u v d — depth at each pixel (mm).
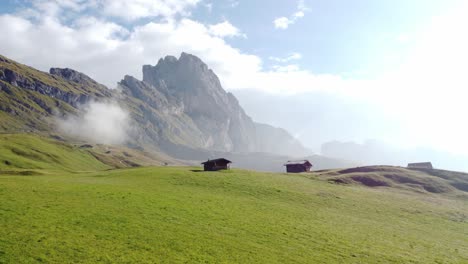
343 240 48062
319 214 63875
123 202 55438
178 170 108062
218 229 46469
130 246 36875
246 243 42031
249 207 62656
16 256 31578
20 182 67750
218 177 93375
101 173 109250
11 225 39125
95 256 33344
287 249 41625
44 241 35500
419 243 51906
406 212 74688
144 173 99188
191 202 61469
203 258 35844
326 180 108312
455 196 102750
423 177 121875
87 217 45125
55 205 49562
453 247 52062
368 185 109438
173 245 38562
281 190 81938
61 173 124375
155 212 51344
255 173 108938
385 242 50000
